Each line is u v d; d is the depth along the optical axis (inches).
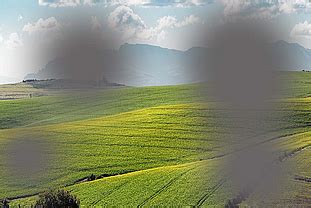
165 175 5974.4
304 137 7677.2
